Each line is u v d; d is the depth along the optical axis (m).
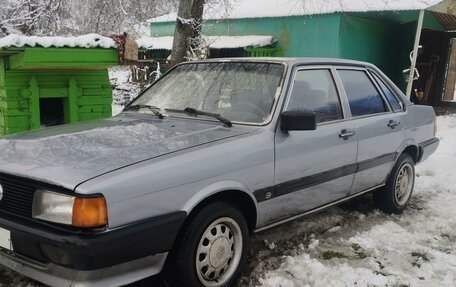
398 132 4.89
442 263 3.92
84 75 5.75
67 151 2.91
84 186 2.43
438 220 4.98
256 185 3.33
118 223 2.53
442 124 11.98
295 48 13.86
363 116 4.45
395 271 3.73
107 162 2.71
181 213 2.81
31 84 5.41
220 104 3.79
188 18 8.47
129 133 3.36
